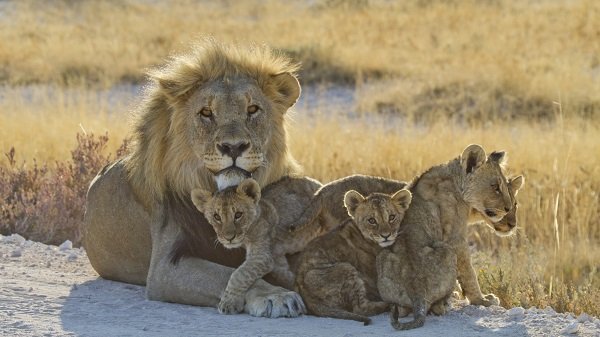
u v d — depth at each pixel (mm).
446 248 10109
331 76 36594
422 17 49969
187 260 11250
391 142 22141
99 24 52719
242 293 10570
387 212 10039
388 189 11016
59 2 60219
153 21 53062
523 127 26688
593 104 30562
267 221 10766
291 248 10953
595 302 11773
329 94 35188
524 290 12305
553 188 18531
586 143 22812
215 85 11258
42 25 52219
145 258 12422
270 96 11523
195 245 11375
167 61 12180
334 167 20297
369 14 51688
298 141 21953
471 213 10648
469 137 23672
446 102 31438
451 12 50781
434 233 10227
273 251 10852
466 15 49969
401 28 47156
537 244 16516
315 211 10820
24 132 23438
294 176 11695
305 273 10445
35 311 10703
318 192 10945
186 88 11289
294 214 11203
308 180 11758
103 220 12672
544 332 9680
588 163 20953
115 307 11062
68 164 18328
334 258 10414
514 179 10695
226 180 10914
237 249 11461
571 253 16188
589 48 40094
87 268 13539
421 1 54406
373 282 10430
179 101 11383
